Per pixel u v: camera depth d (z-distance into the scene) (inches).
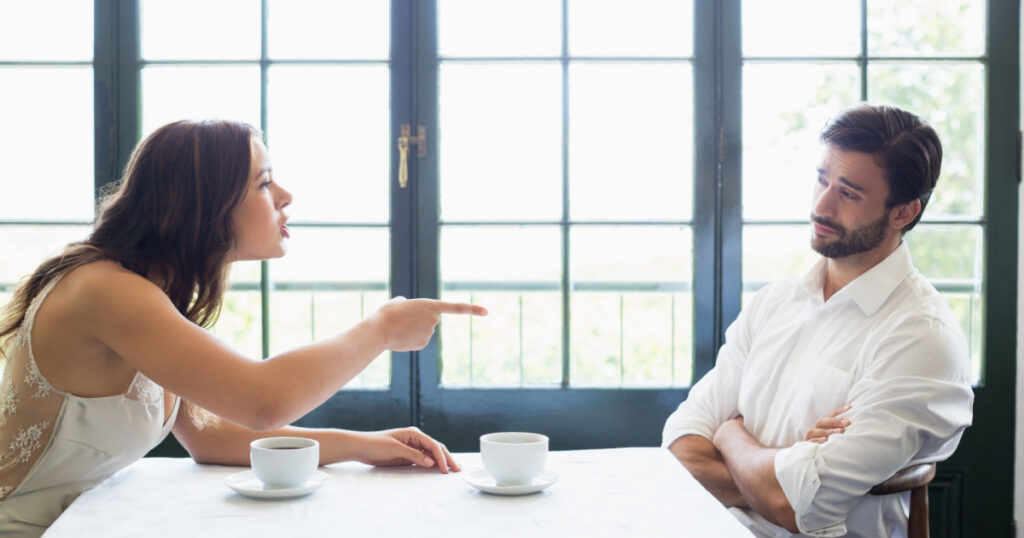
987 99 86.3
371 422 87.8
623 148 88.7
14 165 89.9
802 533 56.9
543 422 87.8
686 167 88.7
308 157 89.0
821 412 61.4
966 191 87.7
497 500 45.0
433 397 87.7
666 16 88.0
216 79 89.0
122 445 50.6
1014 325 86.0
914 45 87.5
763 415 65.8
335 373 47.6
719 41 87.0
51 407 48.7
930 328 58.2
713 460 66.0
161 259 51.4
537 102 88.7
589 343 89.8
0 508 48.4
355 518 41.9
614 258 89.3
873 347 59.6
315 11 88.6
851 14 87.4
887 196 59.6
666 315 89.6
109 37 87.8
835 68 87.7
